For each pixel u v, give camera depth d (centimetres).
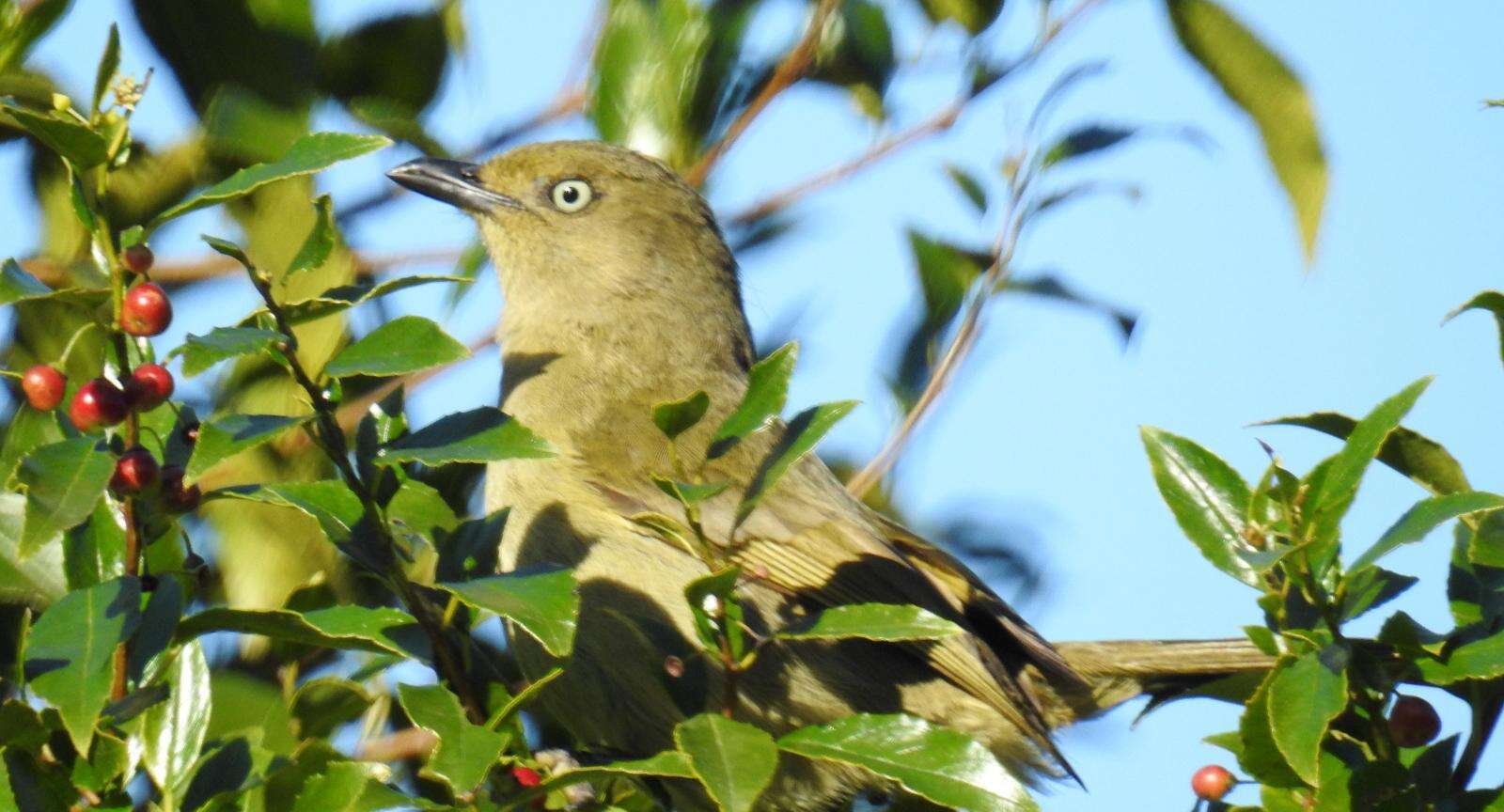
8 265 705
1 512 817
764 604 1099
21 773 736
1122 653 1180
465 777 679
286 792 750
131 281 749
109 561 795
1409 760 841
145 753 751
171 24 1044
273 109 1045
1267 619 819
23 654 714
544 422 1191
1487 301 809
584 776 716
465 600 694
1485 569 825
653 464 1136
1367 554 736
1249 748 793
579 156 1278
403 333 729
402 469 855
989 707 1103
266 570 1008
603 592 1084
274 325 744
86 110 1053
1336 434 827
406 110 1166
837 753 739
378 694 908
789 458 739
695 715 797
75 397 714
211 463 690
